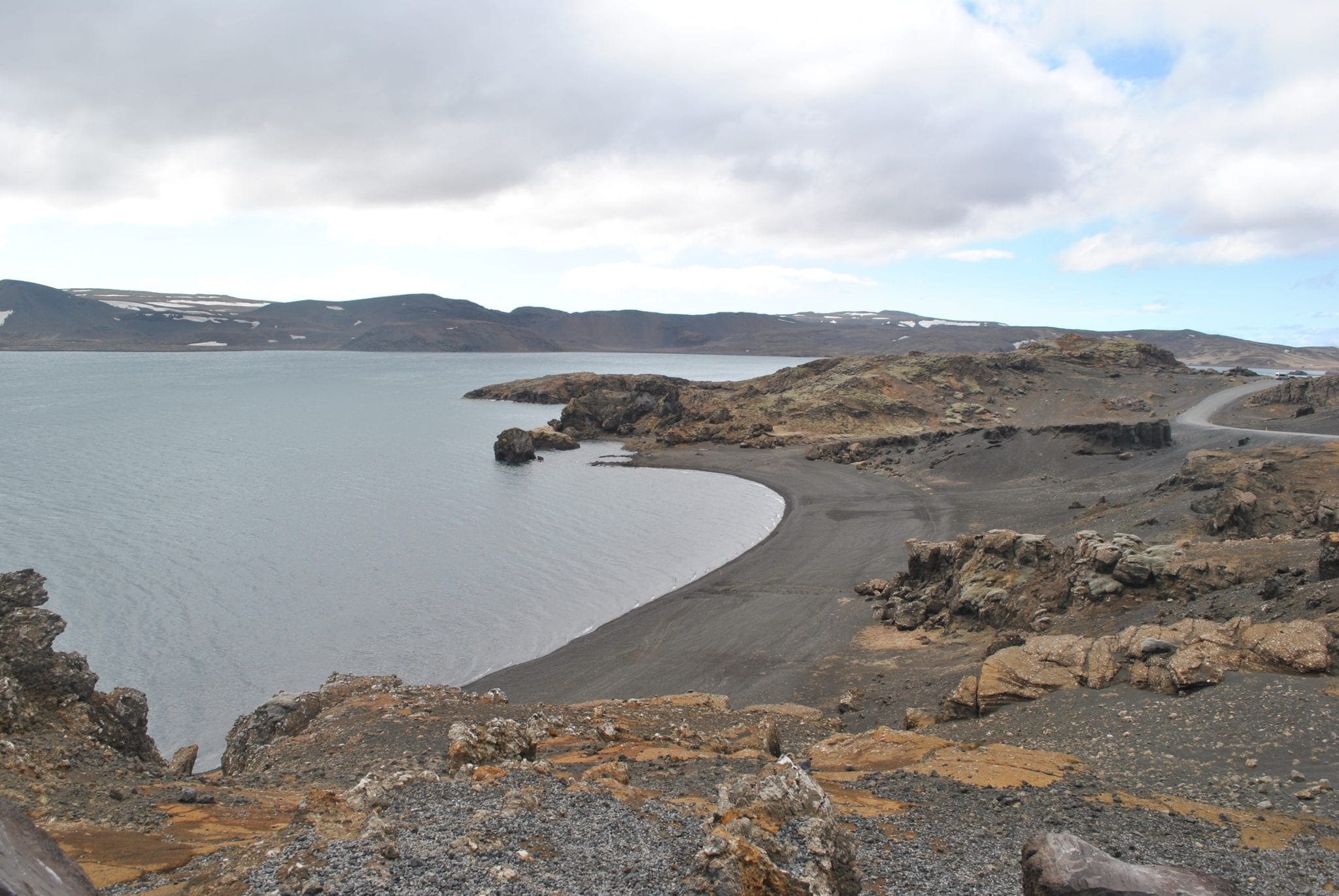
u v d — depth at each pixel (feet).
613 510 316.19
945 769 78.18
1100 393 542.57
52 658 80.02
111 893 38.81
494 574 227.20
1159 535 195.31
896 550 240.12
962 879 49.42
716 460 435.12
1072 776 75.56
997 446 369.30
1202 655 96.22
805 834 44.14
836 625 179.22
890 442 432.66
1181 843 57.57
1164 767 77.51
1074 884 38.29
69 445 431.02
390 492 337.72
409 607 196.34
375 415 647.56
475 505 319.68
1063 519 247.50
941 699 121.19
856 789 72.02
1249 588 122.62
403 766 78.69
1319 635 92.84
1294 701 83.82
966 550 176.04
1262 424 386.73
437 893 38.24
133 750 81.66
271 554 234.17
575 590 215.72
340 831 45.42
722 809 48.14
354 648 169.68
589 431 549.95
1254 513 186.80
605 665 164.35
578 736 91.71
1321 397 418.51
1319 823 62.08
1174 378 579.89
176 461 392.47
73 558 218.38
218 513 283.18
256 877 38.99
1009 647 119.65
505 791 56.18
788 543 260.21
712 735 94.53
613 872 41.63
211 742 127.75
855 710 130.82
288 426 556.92
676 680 155.53
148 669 152.56
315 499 315.99
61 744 71.05
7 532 242.17
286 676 153.38
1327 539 113.39
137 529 253.85
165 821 52.31
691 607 199.00
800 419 526.98
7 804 29.76
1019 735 95.55
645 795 57.36
